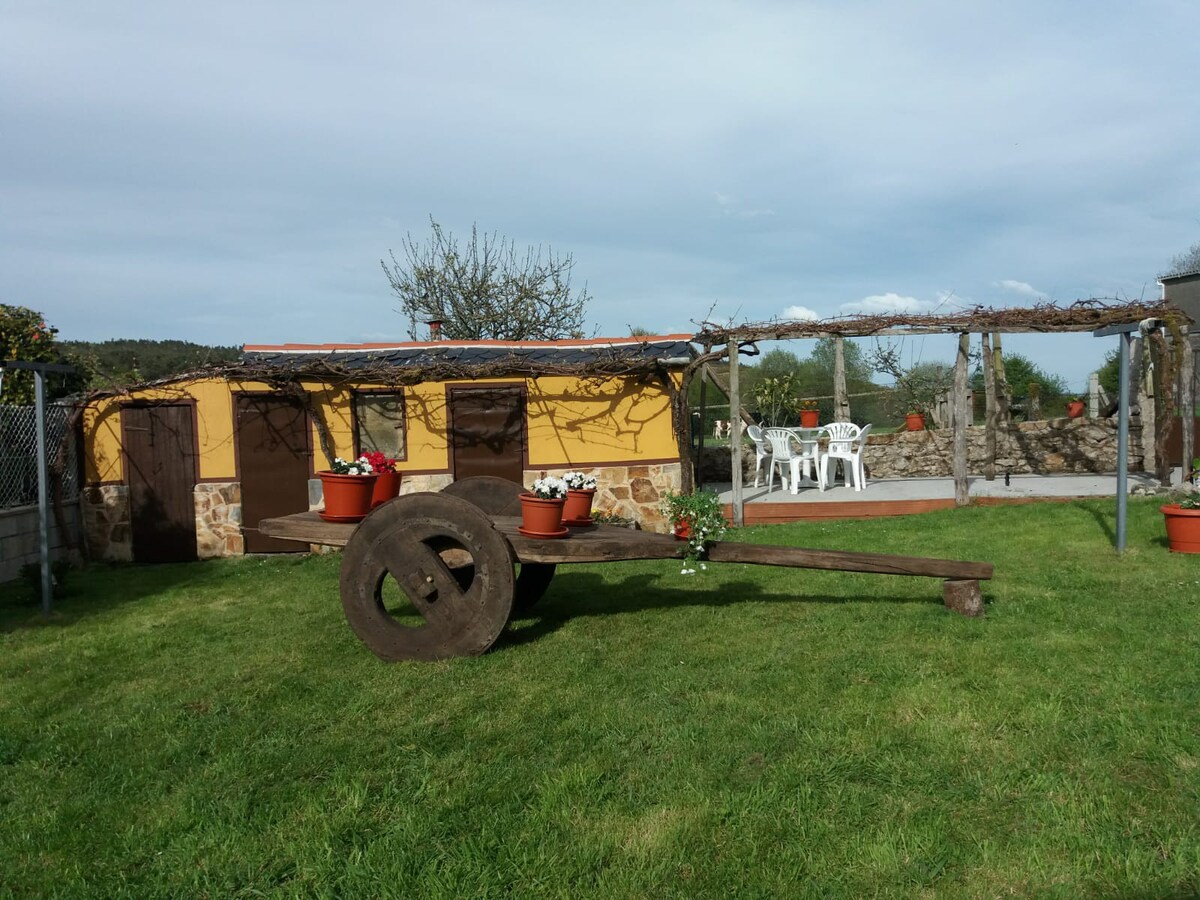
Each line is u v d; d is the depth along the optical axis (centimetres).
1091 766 326
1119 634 489
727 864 271
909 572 538
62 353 1091
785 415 1847
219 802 324
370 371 1020
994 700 395
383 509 499
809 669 453
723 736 367
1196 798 298
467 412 1052
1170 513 723
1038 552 754
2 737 405
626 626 565
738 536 928
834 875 264
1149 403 1295
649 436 1059
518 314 2144
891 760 338
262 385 1033
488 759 355
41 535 706
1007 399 1444
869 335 1038
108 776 356
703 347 1153
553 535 526
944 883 259
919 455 1411
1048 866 264
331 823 303
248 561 988
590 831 293
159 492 1023
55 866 286
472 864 273
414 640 501
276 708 428
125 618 683
